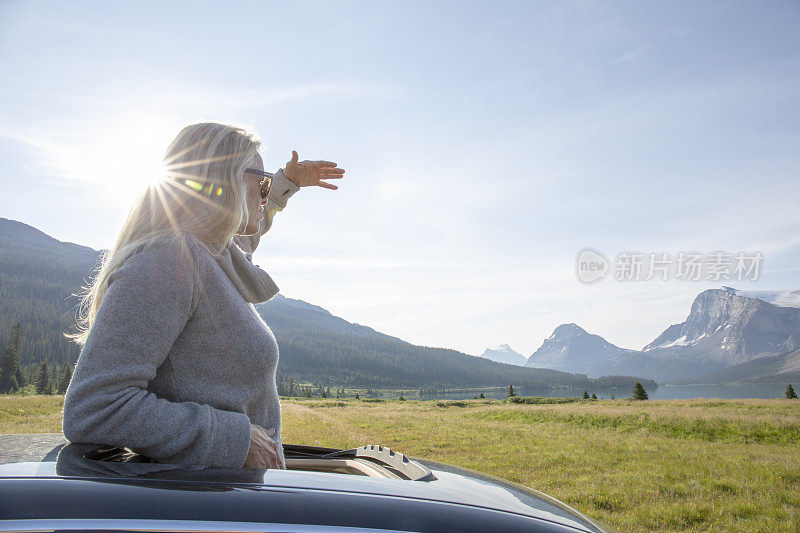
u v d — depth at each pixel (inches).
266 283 51.7
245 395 45.4
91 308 45.2
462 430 861.8
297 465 54.1
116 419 35.7
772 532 272.1
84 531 24.9
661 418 911.0
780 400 1429.6
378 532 28.8
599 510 328.5
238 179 48.1
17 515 25.1
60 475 28.8
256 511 28.0
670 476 428.8
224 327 44.0
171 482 29.7
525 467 487.5
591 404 1668.3
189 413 38.9
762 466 468.4
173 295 40.4
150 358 38.9
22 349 6456.7
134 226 44.6
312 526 27.9
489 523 32.6
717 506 325.7
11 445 35.9
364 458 53.1
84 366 37.0
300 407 1668.3
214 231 46.7
